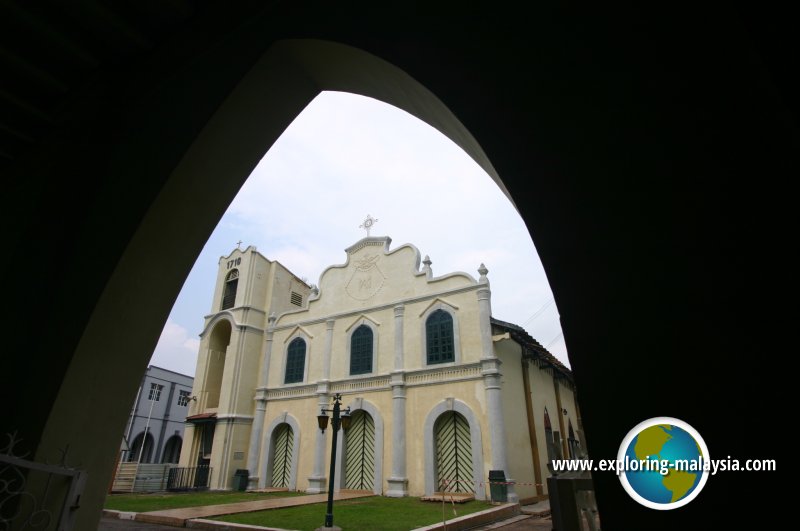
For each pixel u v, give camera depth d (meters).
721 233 1.10
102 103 3.30
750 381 0.97
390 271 16.73
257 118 2.82
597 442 1.08
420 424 13.76
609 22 1.51
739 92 1.18
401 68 1.92
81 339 2.47
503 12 1.77
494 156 1.54
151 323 2.79
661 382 1.06
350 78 2.51
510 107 1.59
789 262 0.99
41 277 2.92
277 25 2.52
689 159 1.20
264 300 20.33
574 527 1.75
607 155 1.34
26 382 2.57
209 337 20.58
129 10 2.93
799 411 0.90
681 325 1.08
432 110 2.00
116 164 3.09
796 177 1.03
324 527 7.98
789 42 1.10
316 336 17.66
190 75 2.91
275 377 18.11
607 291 1.20
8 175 3.76
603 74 1.45
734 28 1.24
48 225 3.10
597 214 1.29
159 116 2.98
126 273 2.63
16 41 2.83
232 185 2.96
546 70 1.57
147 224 2.65
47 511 2.12
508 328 14.16
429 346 14.62
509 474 12.20
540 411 16.00
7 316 2.93
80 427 2.48
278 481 16.56
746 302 1.02
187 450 18.62
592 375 1.14
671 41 1.35
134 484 16.61
